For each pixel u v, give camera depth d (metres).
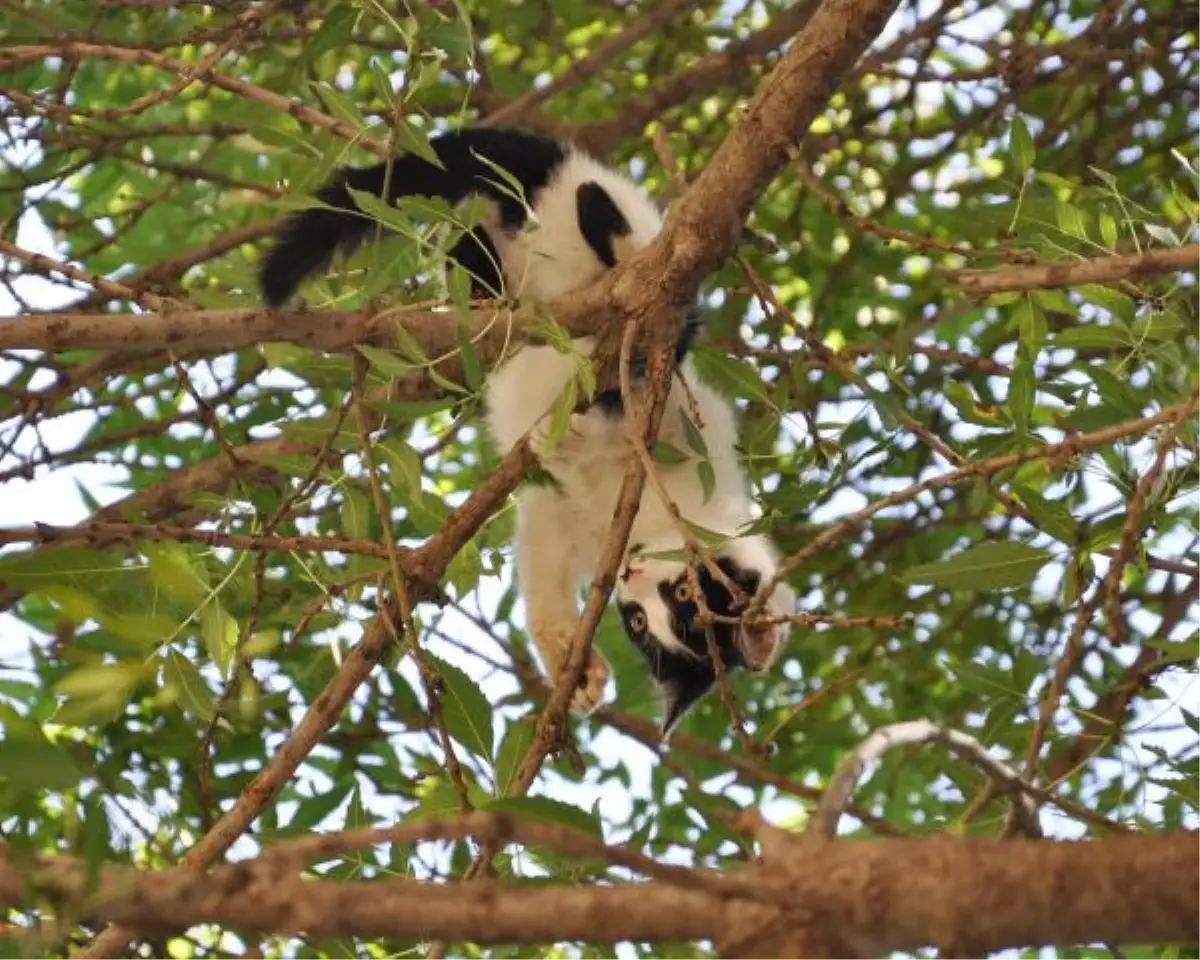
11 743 2.54
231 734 5.12
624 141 6.56
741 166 3.97
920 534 5.99
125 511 4.06
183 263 5.23
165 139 6.08
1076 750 4.38
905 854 2.21
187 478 5.12
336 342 3.74
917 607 5.96
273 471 5.08
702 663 5.05
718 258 3.99
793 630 5.88
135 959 4.40
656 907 2.24
